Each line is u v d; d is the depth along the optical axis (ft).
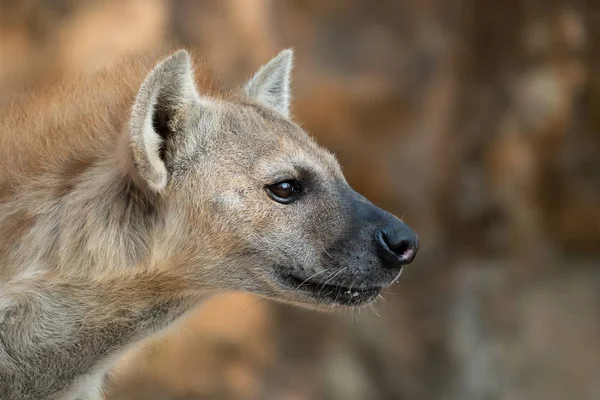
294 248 23.47
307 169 23.79
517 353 52.06
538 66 50.24
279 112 26.02
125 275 22.90
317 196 23.80
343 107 45.39
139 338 24.12
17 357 22.71
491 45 48.37
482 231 51.26
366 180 46.70
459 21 47.39
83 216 22.72
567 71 50.88
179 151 23.11
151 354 35.04
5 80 43.50
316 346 46.37
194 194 23.12
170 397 41.27
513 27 48.44
